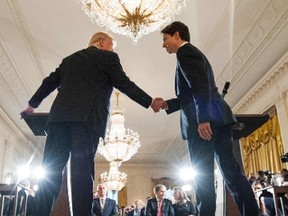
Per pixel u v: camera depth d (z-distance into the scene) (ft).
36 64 24.90
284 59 22.40
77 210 4.94
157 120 36.99
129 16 13.96
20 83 27.48
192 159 5.84
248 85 27.40
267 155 25.72
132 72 26.99
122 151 27.30
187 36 6.59
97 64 5.87
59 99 5.59
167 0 14.35
